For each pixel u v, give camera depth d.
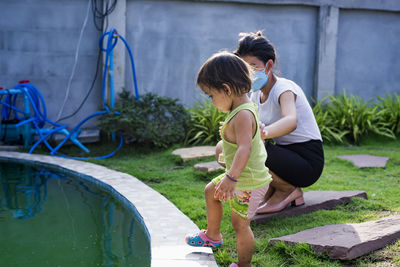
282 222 2.81
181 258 2.20
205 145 5.89
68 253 2.38
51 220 2.98
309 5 6.80
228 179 1.91
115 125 5.67
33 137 5.89
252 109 1.99
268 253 2.33
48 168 4.72
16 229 2.78
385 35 7.21
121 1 6.21
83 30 6.25
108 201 3.50
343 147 6.16
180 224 2.74
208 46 6.62
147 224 2.73
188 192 3.68
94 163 4.96
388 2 7.04
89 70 6.34
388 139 6.56
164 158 5.20
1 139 5.90
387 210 3.02
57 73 6.25
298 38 6.93
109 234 2.71
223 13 6.62
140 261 2.26
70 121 6.36
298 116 2.88
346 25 7.08
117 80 6.29
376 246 2.25
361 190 3.51
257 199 2.08
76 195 3.66
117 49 6.25
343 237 2.30
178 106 5.93
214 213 2.19
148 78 6.50
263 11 6.75
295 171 2.80
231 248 2.40
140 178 4.24
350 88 7.20
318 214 2.92
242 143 1.93
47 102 6.26
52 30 6.18
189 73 6.61
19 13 6.07
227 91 1.93
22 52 6.13
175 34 6.51
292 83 2.89
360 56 7.18
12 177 4.27
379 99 7.11
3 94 5.66
